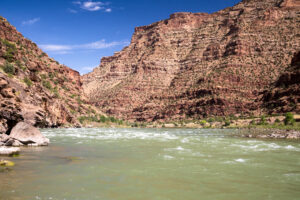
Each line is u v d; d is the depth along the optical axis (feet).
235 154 72.18
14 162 50.90
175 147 89.86
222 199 32.60
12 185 35.45
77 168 48.14
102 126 410.93
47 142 86.33
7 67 211.82
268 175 45.50
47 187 35.27
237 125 392.88
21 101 152.66
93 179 40.52
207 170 49.03
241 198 33.01
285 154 72.84
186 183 39.60
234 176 44.47
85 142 104.12
